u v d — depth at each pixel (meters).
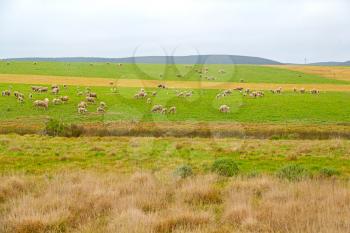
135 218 8.74
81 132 40.12
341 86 105.50
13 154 25.80
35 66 137.38
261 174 17.12
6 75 111.25
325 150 28.25
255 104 65.50
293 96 78.12
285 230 8.32
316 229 8.09
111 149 27.80
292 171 16.39
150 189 12.37
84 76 114.56
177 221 8.90
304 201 10.44
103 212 10.11
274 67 166.50
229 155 25.92
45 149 28.00
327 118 55.19
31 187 13.32
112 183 13.39
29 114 53.56
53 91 74.56
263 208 9.91
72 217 9.39
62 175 15.93
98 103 63.75
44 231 8.63
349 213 9.12
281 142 33.12
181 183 13.77
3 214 9.78
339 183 14.25
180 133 40.03
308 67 172.50
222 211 10.34
